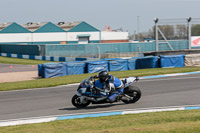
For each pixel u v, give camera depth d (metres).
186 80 42.81
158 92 33.59
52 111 26.02
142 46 135.75
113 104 27.80
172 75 50.59
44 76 56.28
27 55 125.06
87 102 26.59
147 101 28.50
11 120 23.41
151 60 64.12
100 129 18.02
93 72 60.94
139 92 27.19
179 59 65.31
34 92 37.72
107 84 25.31
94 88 25.45
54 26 197.62
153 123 18.84
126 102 27.59
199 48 87.62
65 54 113.56
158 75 51.22
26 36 190.00
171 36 85.75
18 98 33.81
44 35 195.00
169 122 18.81
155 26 84.19
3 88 41.41
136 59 64.56
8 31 184.75
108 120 20.70
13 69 79.56
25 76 60.56
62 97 33.00
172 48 88.00
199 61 66.88
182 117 20.00
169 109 24.44
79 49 110.50
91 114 23.97
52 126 19.81
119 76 50.47
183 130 15.72
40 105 29.05
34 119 23.28
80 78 49.56
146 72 54.66
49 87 41.81
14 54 134.00
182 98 29.42
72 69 59.69
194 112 22.00
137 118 20.70
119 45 131.50
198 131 15.34
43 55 118.06
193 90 33.91
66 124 20.19
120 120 20.38
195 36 86.62
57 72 57.62
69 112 25.23
